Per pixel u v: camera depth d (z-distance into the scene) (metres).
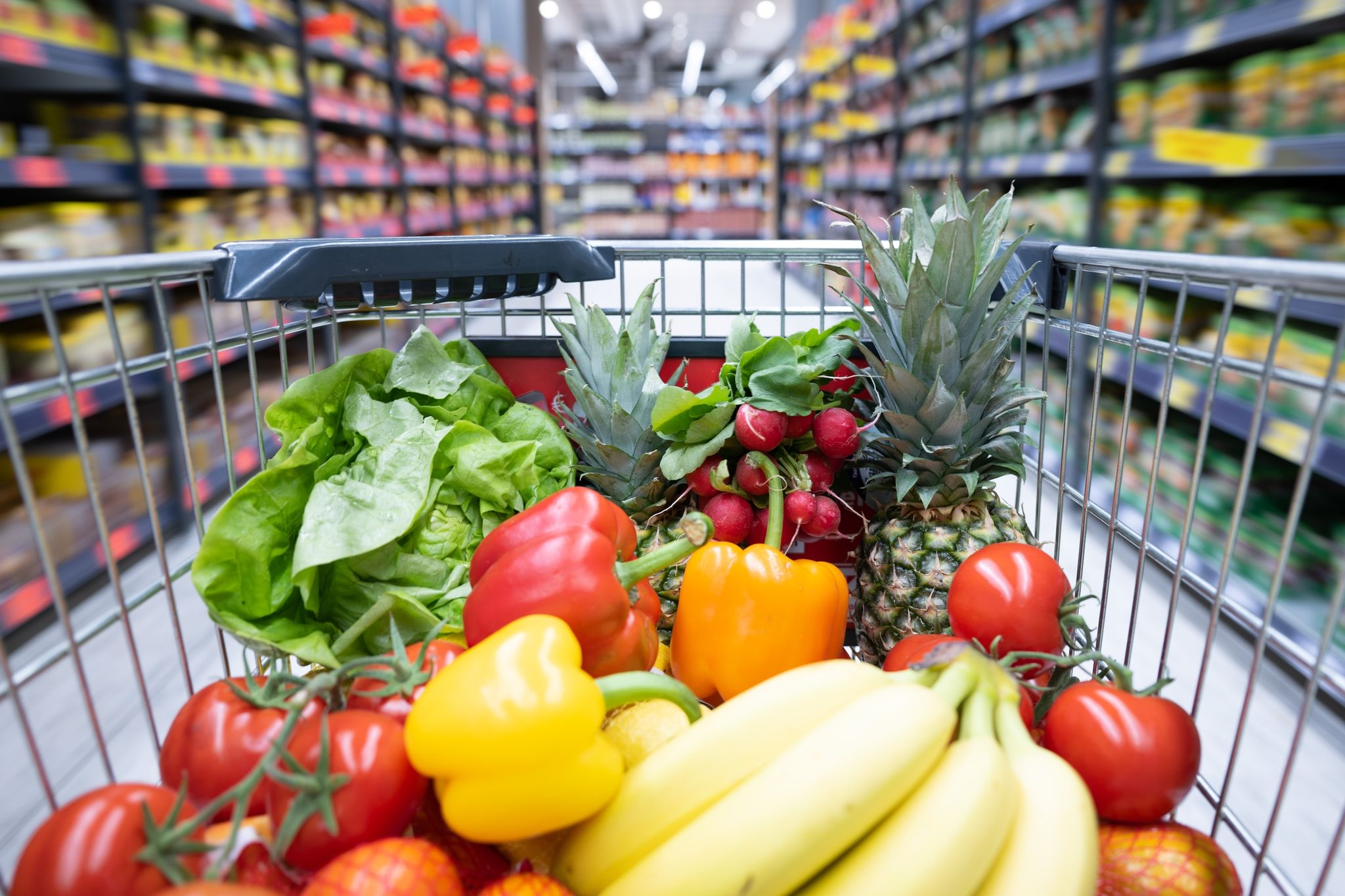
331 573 1.09
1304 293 0.77
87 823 0.64
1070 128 3.47
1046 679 1.02
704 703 1.12
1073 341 1.18
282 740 0.69
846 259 1.40
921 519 1.24
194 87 3.40
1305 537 2.33
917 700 0.72
